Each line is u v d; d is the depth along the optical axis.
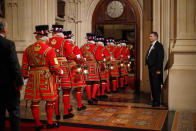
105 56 6.21
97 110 5.07
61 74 4.19
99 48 5.73
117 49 8.26
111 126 3.93
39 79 3.67
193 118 4.38
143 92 7.73
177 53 5.00
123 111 4.98
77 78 4.80
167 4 5.61
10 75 2.85
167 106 5.46
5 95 2.85
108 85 7.51
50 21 7.15
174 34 5.24
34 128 3.68
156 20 6.06
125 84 9.31
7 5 6.42
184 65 4.96
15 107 2.94
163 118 4.41
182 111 4.94
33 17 6.56
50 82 3.71
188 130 3.68
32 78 3.71
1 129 2.89
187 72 4.91
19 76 2.86
